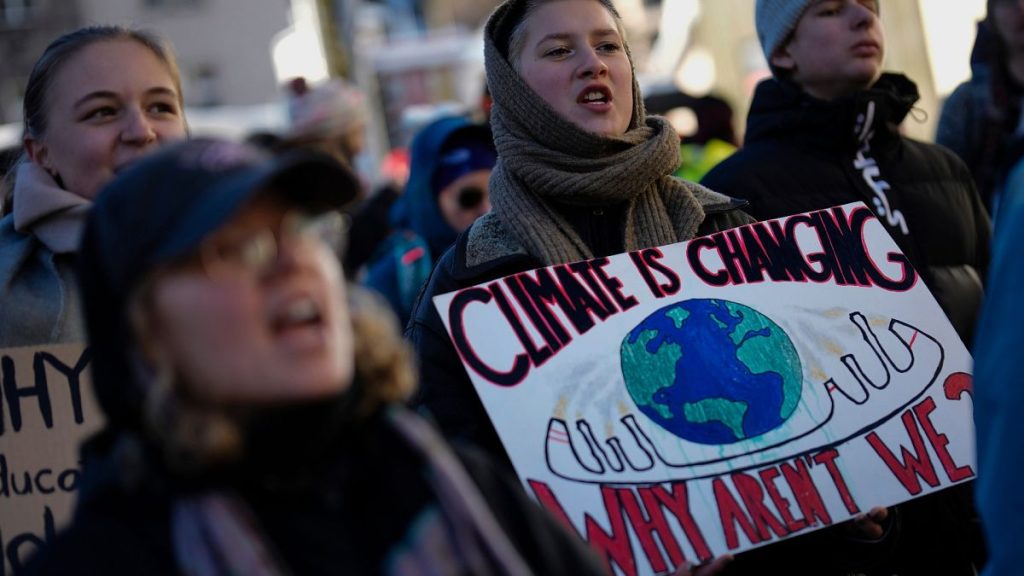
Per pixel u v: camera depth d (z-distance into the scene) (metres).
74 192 2.93
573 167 2.64
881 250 2.62
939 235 3.28
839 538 2.51
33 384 2.59
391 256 4.43
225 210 1.42
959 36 9.51
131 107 2.91
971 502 2.78
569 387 2.33
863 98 3.24
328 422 1.54
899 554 2.68
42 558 1.50
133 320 1.46
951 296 3.23
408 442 1.60
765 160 3.28
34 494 2.55
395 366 1.63
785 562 2.51
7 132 10.80
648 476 2.26
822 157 3.30
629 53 2.82
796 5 3.38
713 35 16.05
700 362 2.40
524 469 2.24
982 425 1.81
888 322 2.54
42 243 2.88
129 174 1.53
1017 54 3.46
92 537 1.49
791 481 2.32
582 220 2.69
